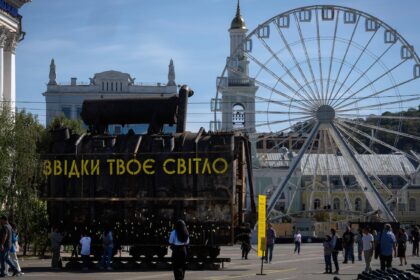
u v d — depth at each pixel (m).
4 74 74.06
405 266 48.50
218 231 42.22
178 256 27.50
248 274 38.94
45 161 44.34
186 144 42.97
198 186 42.56
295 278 36.66
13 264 35.41
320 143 96.56
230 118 115.31
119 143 43.78
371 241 41.28
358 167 92.25
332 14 92.06
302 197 157.50
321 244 104.81
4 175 49.59
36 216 51.22
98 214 43.47
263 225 39.16
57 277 35.53
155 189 42.97
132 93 161.62
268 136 96.62
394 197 98.19
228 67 94.19
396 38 91.31
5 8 71.88
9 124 51.28
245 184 45.94
